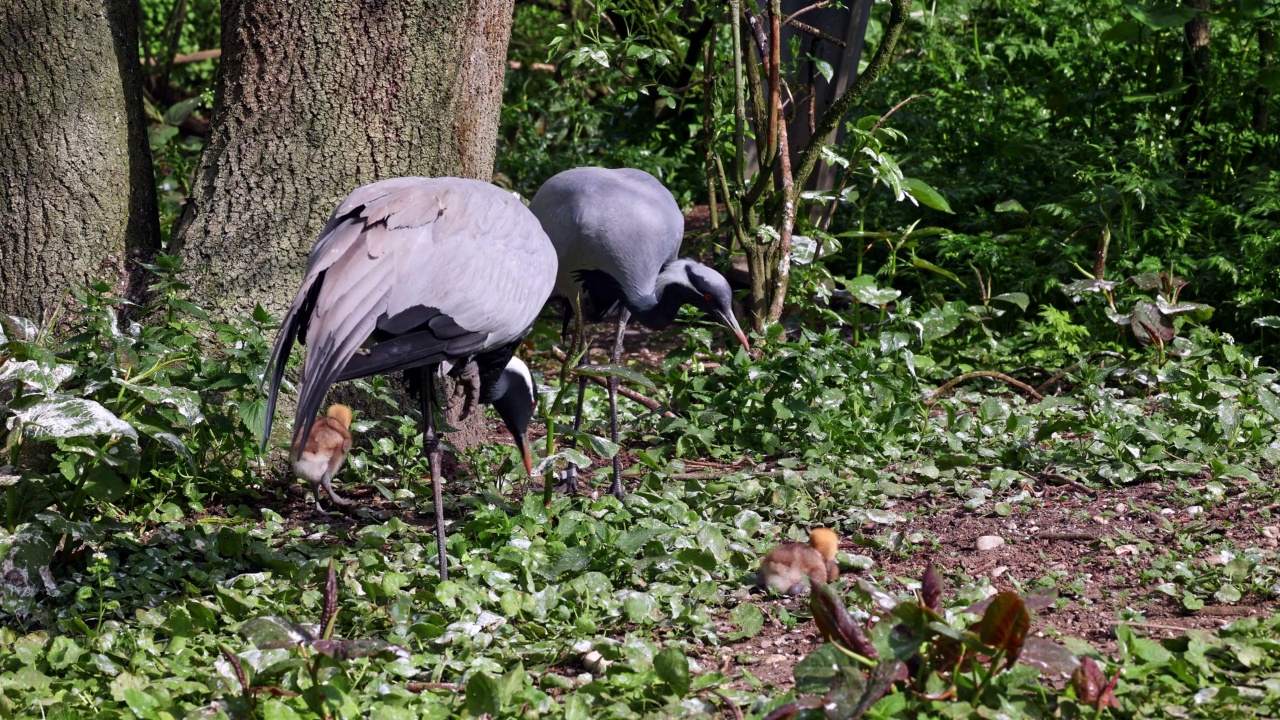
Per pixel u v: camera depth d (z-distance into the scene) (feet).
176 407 32.27
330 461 33.24
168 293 35.37
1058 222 56.44
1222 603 25.61
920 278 54.44
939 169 64.23
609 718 20.79
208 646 24.70
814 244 48.39
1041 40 67.97
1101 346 48.11
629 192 38.17
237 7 36.81
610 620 26.18
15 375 28.50
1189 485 34.12
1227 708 20.03
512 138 85.25
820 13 54.03
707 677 22.33
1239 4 54.95
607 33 69.82
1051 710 20.16
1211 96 58.23
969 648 19.80
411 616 25.75
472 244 28.32
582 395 38.17
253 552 30.22
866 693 18.51
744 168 47.52
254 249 36.96
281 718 20.02
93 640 25.27
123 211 38.09
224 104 37.29
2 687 22.41
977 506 33.01
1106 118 61.77
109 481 31.32
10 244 36.96
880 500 33.86
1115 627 24.54
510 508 33.19
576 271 38.55
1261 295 48.65
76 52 36.88
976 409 43.96
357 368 26.91
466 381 31.01
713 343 51.67
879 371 42.01
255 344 33.60
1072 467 35.83
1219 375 41.42
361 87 36.73
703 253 59.41
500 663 23.82
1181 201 54.95
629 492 36.17
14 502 29.50
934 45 70.69
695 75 63.16
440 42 37.17
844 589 27.20
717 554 29.30
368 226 27.55
